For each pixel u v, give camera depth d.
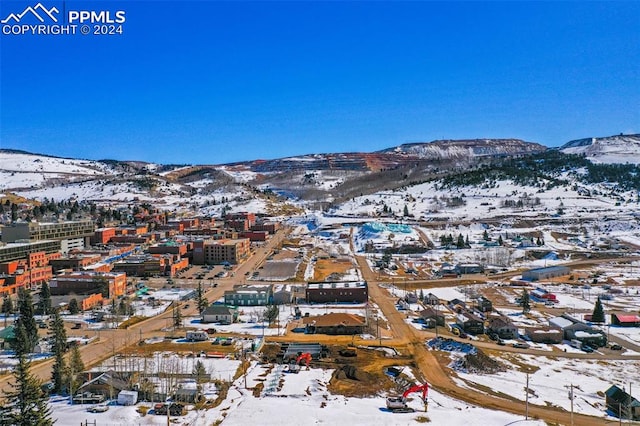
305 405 69.12
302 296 143.50
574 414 69.56
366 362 89.69
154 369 83.62
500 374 85.69
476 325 111.00
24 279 146.88
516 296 147.25
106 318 115.94
